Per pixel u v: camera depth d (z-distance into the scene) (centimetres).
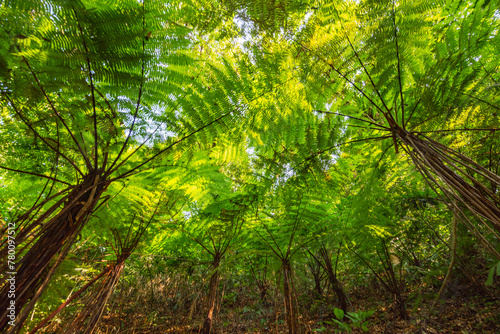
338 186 261
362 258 431
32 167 212
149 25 109
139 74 120
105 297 209
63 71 99
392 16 120
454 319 302
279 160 222
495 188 121
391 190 354
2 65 90
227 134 165
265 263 466
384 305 434
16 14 84
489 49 137
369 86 174
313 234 362
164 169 211
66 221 95
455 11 144
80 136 120
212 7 131
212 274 374
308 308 486
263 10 136
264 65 144
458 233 281
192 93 144
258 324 489
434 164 106
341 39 132
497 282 323
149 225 324
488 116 151
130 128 131
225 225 308
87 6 107
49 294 168
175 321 476
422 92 134
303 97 158
